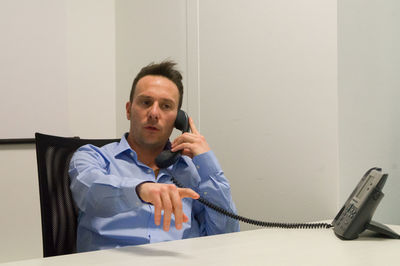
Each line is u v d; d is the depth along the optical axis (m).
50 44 2.23
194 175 1.43
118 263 0.73
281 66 1.60
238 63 1.79
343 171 1.41
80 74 2.45
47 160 1.25
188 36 2.07
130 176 1.33
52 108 2.23
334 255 0.81
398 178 1.59
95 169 1.17
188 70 2.07
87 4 2.49
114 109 2.60
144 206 1.22
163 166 1.33
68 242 1.21
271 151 1.63
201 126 1.99
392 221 1.59
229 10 1.84
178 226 0.81
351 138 1.44
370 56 1.52
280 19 1.61
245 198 1.74
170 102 1.36
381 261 0.76
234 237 1.01
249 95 1.73
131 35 2.47
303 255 0.80
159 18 2.27
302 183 1.51
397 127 1.60
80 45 2.46
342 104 1.41
